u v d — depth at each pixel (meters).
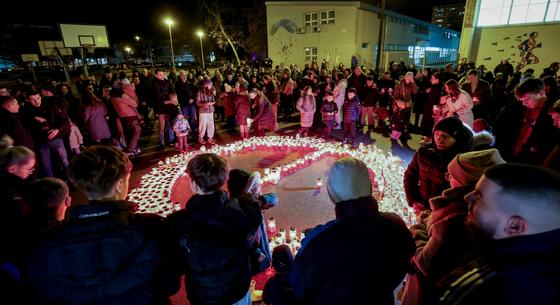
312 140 8.76
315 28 24.62
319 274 1.46
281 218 4.79
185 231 1.93
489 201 1.17
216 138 9.39
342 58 24.09
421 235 2.09
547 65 13.22
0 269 1.96
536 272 1.02
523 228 1.08
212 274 1.97
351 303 1.45
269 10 25.61
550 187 1.07
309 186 5.89
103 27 21.64
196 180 1.98
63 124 6.13
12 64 39.41
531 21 13.18
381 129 9.75
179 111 8.14
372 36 25.47
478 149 2.62
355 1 22.41
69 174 1.63
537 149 3.60
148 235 1.65
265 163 7.22
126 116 7.57
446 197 1.75
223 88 11.31
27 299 1.90
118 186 1.70
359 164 1.54
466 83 6.91
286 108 12.15
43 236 1.58
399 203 5.03
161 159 7.67
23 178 2.72
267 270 3.63
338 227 1.46
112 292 1.52
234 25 31.31
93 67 44.69
